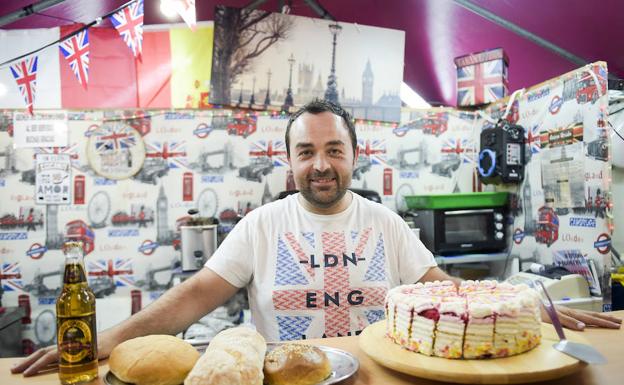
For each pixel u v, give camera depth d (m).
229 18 3.22
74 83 3.22
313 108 1.63
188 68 3.33
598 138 2.51
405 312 1.09
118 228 3.29
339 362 1.05
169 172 3.34
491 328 1.00
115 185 3.29
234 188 3.40
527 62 3.55
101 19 2.06
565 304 2.43
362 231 1.74
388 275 1.73
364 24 3.62
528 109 3.13
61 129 3.22
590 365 1.03
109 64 3.26
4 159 3.19
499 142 3.19
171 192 3.34
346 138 1.63
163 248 3.33
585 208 2.62
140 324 1.32
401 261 1.79
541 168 2.99
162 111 3.33
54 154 3.22
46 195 3.22
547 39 3.17
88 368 0.99
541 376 0.89
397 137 3.62
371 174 3.58
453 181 3.71
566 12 2.89
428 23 3.43
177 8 1.93
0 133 3.19
